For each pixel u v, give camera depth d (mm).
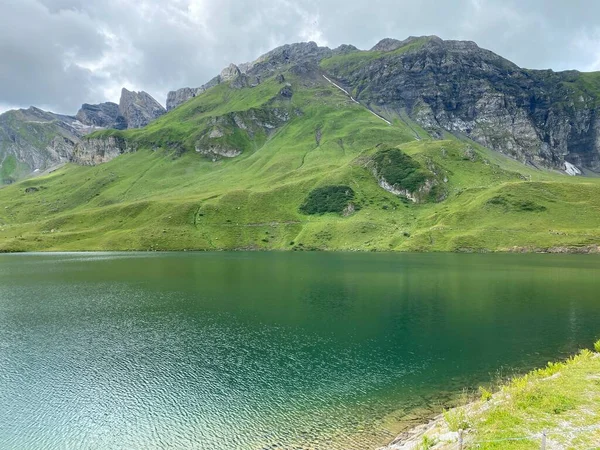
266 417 38312
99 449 33938
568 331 66375
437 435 29328
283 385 45562
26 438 35781
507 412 28719
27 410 40562
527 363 51719
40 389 45156
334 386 45156
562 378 34250
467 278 123188
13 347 59625
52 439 35594
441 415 37531
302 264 162375
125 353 56625
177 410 40031
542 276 126562
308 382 46312
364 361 53062
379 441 33438
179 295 98812
